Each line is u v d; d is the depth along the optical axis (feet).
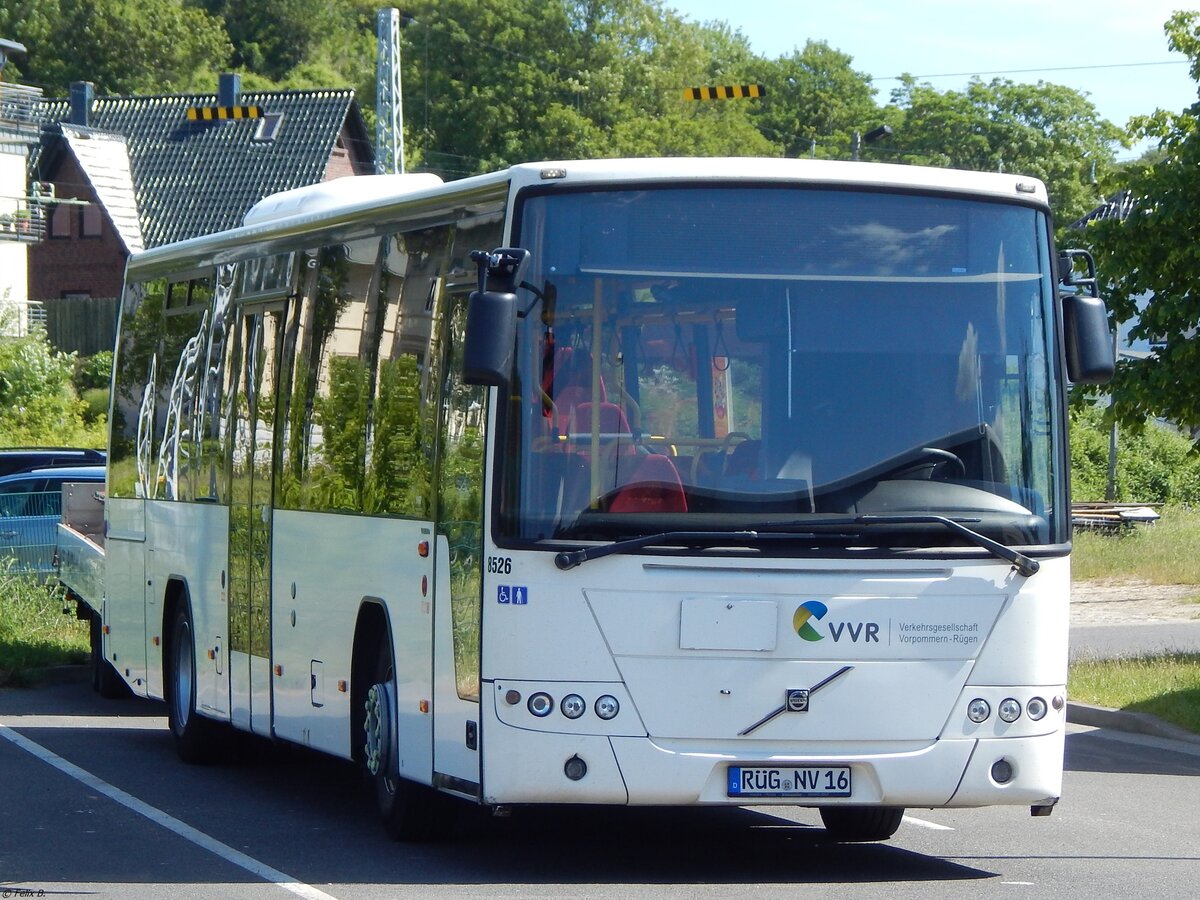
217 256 66.85
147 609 73.26
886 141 475.72
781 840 50.80
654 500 41.39
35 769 64.03
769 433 42.11
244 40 582.35
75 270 339.98
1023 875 45.55
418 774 46.29
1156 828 54.08
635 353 42.01
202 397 66.74
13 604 99.40
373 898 40.88
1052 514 43.50
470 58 429.79
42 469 117.91
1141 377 91.66
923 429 42.75
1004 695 42.55
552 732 40.98
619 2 448.65
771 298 42.73
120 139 349.41
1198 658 95.04
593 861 46.57
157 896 41.29
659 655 41.09
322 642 53.36
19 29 517.55
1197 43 93.56
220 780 62.90
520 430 41.55
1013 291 44.04
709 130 445.37
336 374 53.83
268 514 58.49
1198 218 88.48
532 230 42.32
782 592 41.45
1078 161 449.89
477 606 42.09
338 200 58.75
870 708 41.73
